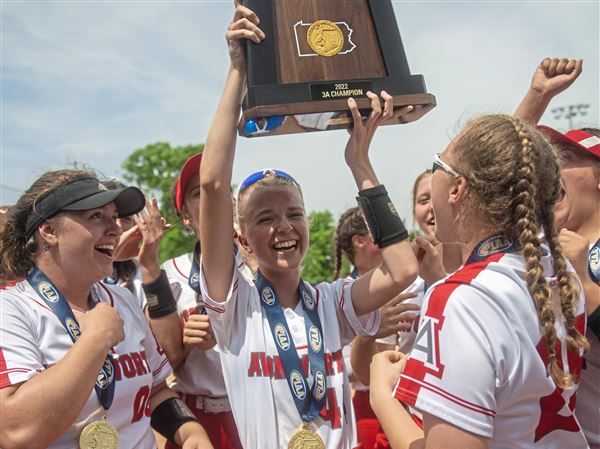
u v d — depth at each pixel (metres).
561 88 2.87
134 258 3.87
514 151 1.77
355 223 4.59
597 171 2.68
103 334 2.21
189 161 3.64
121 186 3.08
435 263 3.14
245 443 2.45
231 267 2.55
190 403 3.15
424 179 4.21
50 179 2.49
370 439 3.82
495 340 1.63
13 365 2.14
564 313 1.78
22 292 2.37
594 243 2.67
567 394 1.78
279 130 2.61
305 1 2.52
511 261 1.76
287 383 2.50
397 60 2.56
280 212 2.65
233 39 2.46
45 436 2.04
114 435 2.28
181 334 3.19
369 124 2.53
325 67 2.49
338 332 2.70
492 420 1.62
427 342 1.70
